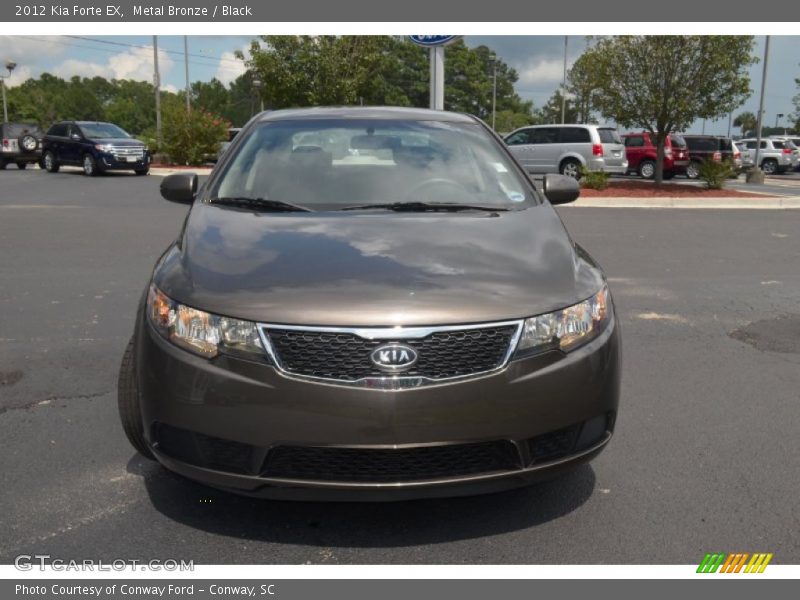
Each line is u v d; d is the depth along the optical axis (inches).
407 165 166.9
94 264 331.6
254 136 176.6
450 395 106.3
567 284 120.6
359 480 107.7
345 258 121.1
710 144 1174.3
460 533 121.4
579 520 125.6
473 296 111.6
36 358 203.3
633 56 709.3
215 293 113.0
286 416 105.8
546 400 110.9
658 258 373.1
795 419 169.6
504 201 159.2
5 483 134.9
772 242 428.5
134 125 5251.0
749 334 239.3
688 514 128.0
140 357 117.0
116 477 137.8
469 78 3577.8
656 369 204.1
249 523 123.3
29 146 1123.3
